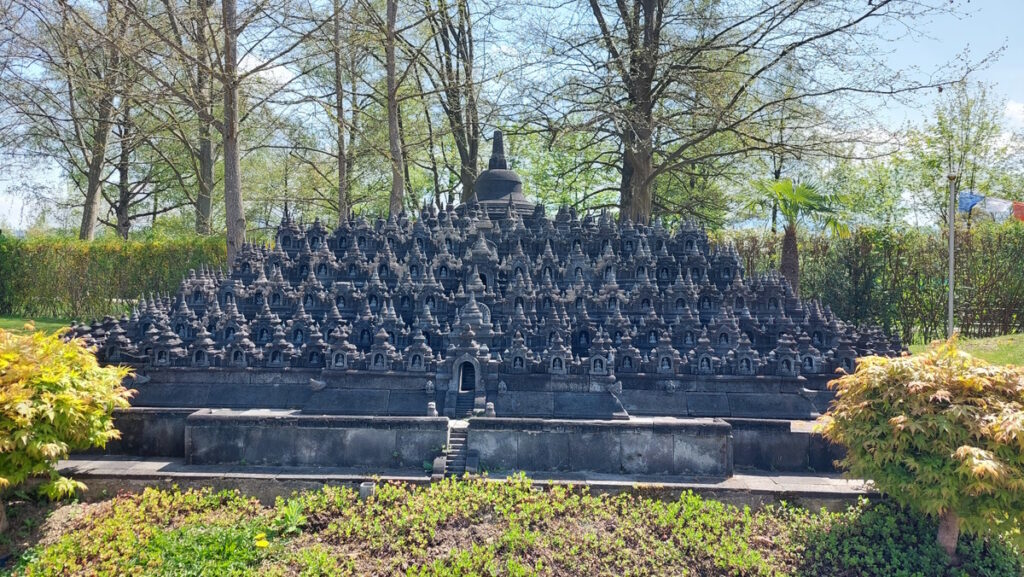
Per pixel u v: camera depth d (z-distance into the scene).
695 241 30.42
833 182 56.44
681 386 23.47
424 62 52.25
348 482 17.64
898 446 14.51
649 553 14.96
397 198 40.28
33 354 15.84
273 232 66.06
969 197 31.47
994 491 13.62
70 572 13.98
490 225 30.98
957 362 14.98
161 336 23.95
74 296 42.16
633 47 40.88
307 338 25.19
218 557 14.49
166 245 42.44
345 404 22.38
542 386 22.73
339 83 42.53
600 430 19.44
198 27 34.56
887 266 39.34
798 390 23.31
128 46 31.67
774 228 49.16
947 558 14.75
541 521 15.98
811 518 16.55
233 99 34.66
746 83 38.12
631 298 27.03
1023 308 35.59
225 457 19.61
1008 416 13.27
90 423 16.45
